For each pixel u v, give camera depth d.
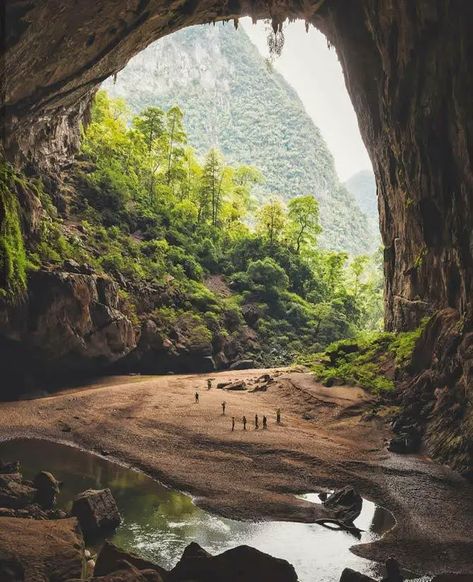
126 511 23.16
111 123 86.56
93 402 40.34
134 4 35.19
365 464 29.11
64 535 17.22
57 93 42.38
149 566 15.55
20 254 42.38
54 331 44.38
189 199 94.75
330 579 18.28
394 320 49.19
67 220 61.75
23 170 55.81
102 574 15.28
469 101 32.44
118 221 69.81
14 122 40.84
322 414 38.50
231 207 101.06
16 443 31.84
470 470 27.02
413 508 24.22
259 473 28.00
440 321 37.34
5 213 40.69
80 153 73.00
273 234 91.12
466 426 28.98
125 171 82.69
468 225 34.00
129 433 33.59
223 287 78.31
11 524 17.66
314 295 86.00
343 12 46.16
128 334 53.19
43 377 46.88
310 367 51.22
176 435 33.22
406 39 38.50
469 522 22.92
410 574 18.83
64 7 30.38
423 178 40.03
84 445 32.12
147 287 61.72
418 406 34.53
